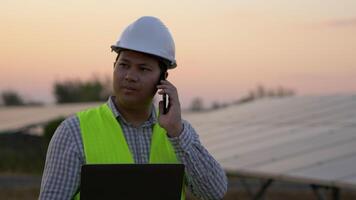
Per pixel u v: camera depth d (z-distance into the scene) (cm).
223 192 345
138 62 327
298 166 1152
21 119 3659
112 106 339
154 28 331
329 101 1784
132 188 304
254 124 1722
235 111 2034
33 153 3291
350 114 1547
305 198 2062
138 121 341
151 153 338
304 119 1617
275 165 1198
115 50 336
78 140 324
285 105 1892
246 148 1434
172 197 310
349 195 2016
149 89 331
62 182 317
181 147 330
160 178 307
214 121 1941
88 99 5925
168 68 340
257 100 2198
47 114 3675
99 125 331
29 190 2234
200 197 348
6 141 3481
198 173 333
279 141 1422
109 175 301
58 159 320
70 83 5984
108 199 302
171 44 336
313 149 1266
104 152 324
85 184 300
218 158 1391
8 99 6247
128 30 332
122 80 330
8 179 2634
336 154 1178
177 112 331
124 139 332
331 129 1429
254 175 1182
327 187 1062
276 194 2159
